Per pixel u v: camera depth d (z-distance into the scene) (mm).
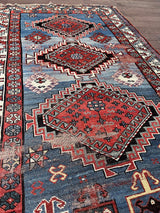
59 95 2092
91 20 3494
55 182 1437
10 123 1770
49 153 1594
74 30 3184
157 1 4660
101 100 2090
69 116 1892
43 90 2127
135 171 1555
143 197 1418
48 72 2363
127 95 2184
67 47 2801
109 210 1333
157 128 1887
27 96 2037
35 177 1446
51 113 1899
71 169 1519
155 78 2459
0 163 1489
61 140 1689
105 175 1509
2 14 3289
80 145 1674
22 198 1336
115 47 2918
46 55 2609
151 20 3785
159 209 1374
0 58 2451
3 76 2225
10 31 2936
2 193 1347
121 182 1480
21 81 2197
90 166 1552
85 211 1318
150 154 1677
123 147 1699
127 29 3381
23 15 3359
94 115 1926
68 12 3633
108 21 3531
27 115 1854
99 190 1424
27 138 1673
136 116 1968
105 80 2350
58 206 1324
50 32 3064
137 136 1797
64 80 2283
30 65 2422
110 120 1899
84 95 2123
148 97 2193
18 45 2705
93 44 2930
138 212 1345
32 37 2898
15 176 1434
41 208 1306
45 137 1696
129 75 2459
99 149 1662
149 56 2822
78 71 2436
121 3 4277
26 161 1524
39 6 3678
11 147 1596
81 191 1407
